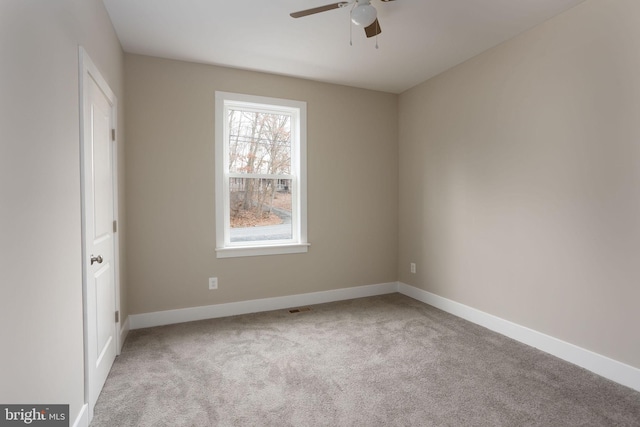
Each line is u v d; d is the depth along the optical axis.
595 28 2.24
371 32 2.40
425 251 3.85
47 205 1.31
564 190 2.44
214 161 3.36
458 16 2.50
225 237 3.47
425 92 3.82
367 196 4.11
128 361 2.43
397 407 1.89
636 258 2.06
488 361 2.43
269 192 3.70
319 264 3.86
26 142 1.15
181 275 3.25
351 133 4.00
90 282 1.82
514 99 2.81
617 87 2.13
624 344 2.12
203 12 2.44
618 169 2.13
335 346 2.69
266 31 2.71
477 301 3.18
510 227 2.85
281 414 1.82
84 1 1.80
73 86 1.61
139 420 1.77
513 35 2.79
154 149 3.14
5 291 1.01
